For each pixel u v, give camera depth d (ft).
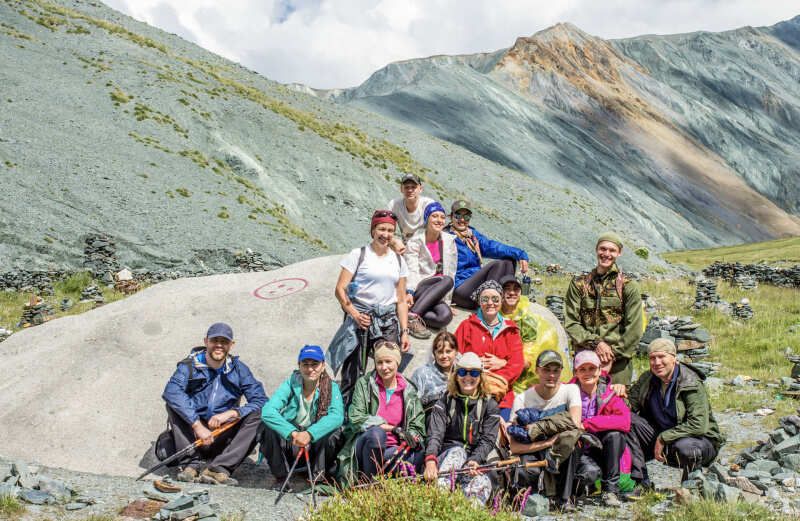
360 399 21.26
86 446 25.32
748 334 50.26
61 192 106.42
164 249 99.76
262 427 22.63
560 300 62.34
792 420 24.63
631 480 21.08
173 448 23.11
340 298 23.73
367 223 155.94
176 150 144.25
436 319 28.35
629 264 178.50
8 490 17.44
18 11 193.36
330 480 21.67
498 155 501.97
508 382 23.63
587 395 21.77
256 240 114.11
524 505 19.54
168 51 222.89
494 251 30.78
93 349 30.30
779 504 18.89
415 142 246.27
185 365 23.56
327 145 183.52
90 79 161.68
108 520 16.39
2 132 118.93
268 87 245.86
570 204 232.12
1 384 28.94
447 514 16.14
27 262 85.35
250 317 31.89
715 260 229.04
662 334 44.52
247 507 18.69
